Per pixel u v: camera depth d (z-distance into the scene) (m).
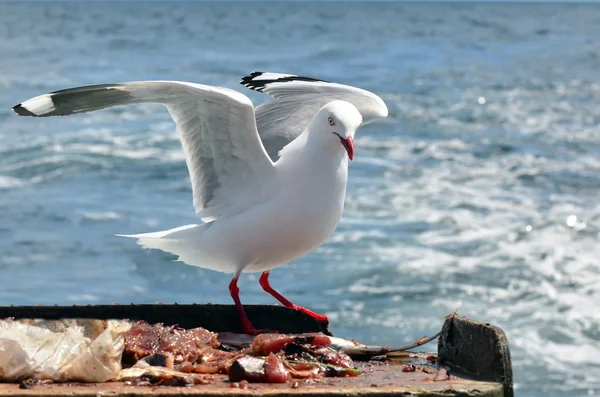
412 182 24.06
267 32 101.50
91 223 19.14
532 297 15.33
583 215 20.69
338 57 66.31
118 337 5.75
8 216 19.52
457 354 5.84
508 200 22.22
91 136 28.89
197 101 6.98
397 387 5.09
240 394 4.83
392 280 15.96
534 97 44.78
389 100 42.38
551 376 12.50
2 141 27.88
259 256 7.25
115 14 157.00
